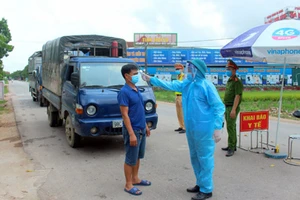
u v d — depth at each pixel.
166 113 14.49
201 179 4.52
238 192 4.77
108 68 7.40
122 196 4.68
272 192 4.77
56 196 4.70
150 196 4.66
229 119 6.70
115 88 7.08
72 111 7.11
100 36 8.93
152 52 38.56
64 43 8.56
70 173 5.71
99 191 4.88
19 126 10.73
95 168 5.99
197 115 4.34
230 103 6.69
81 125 6.53
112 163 6.30
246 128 7.11
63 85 8.14
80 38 8.73
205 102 4.35
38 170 5.90
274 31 5.71
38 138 8.72
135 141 4.57
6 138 8.84
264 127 7.28
